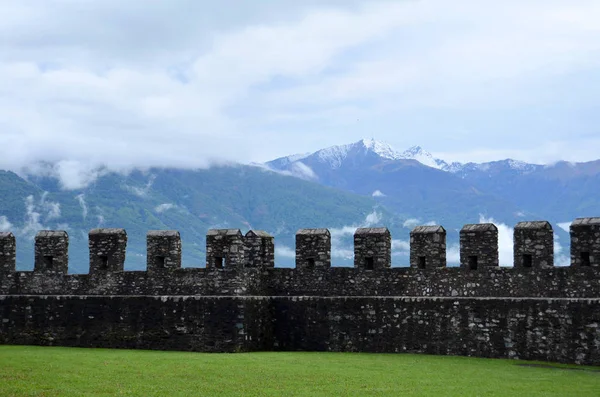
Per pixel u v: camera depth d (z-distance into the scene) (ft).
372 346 215.72
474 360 196.34
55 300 232.12
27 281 236.02
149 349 222.07
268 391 148.25
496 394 147.02
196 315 218.59
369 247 219.61
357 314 217.77
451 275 210.59
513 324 200.54
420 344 210.79
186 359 189.26
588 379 165.07
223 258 219.82
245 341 215.92
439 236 213.05
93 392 144.77
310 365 182.29
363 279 219.61
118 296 226.58
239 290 217.56
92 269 230.89
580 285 196.75
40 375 160.35
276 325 225.15
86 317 229.04
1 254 237.86
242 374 167.12
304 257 225.56
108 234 230.07
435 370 176.35
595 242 195.62
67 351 210.59
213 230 221.25
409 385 156.46
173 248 224.12
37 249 235.40
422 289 213.25
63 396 140.97
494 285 205.98
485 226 208.13
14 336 234.99
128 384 152.97
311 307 222.28
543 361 195.83
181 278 222.69
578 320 192.85
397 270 216.33
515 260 204.64
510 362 193.36
